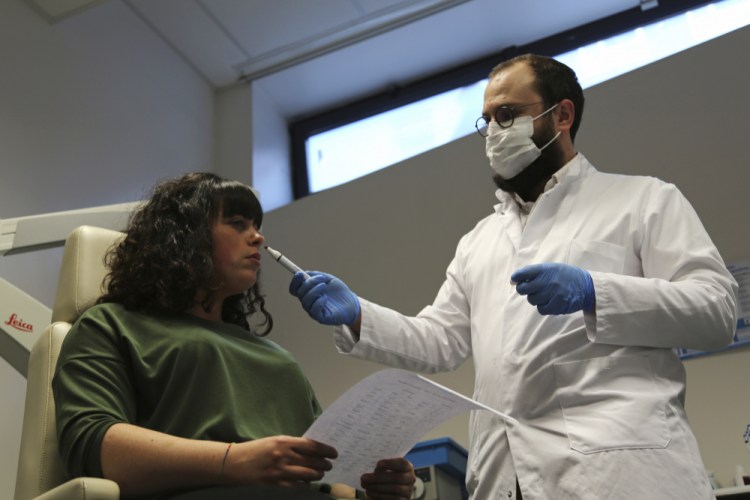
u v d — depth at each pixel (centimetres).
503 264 155
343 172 423
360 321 152
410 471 131
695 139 294
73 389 117
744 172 281
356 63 416
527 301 143
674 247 139
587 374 130
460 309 168
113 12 369
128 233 146
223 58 416
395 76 425
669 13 371
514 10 387
